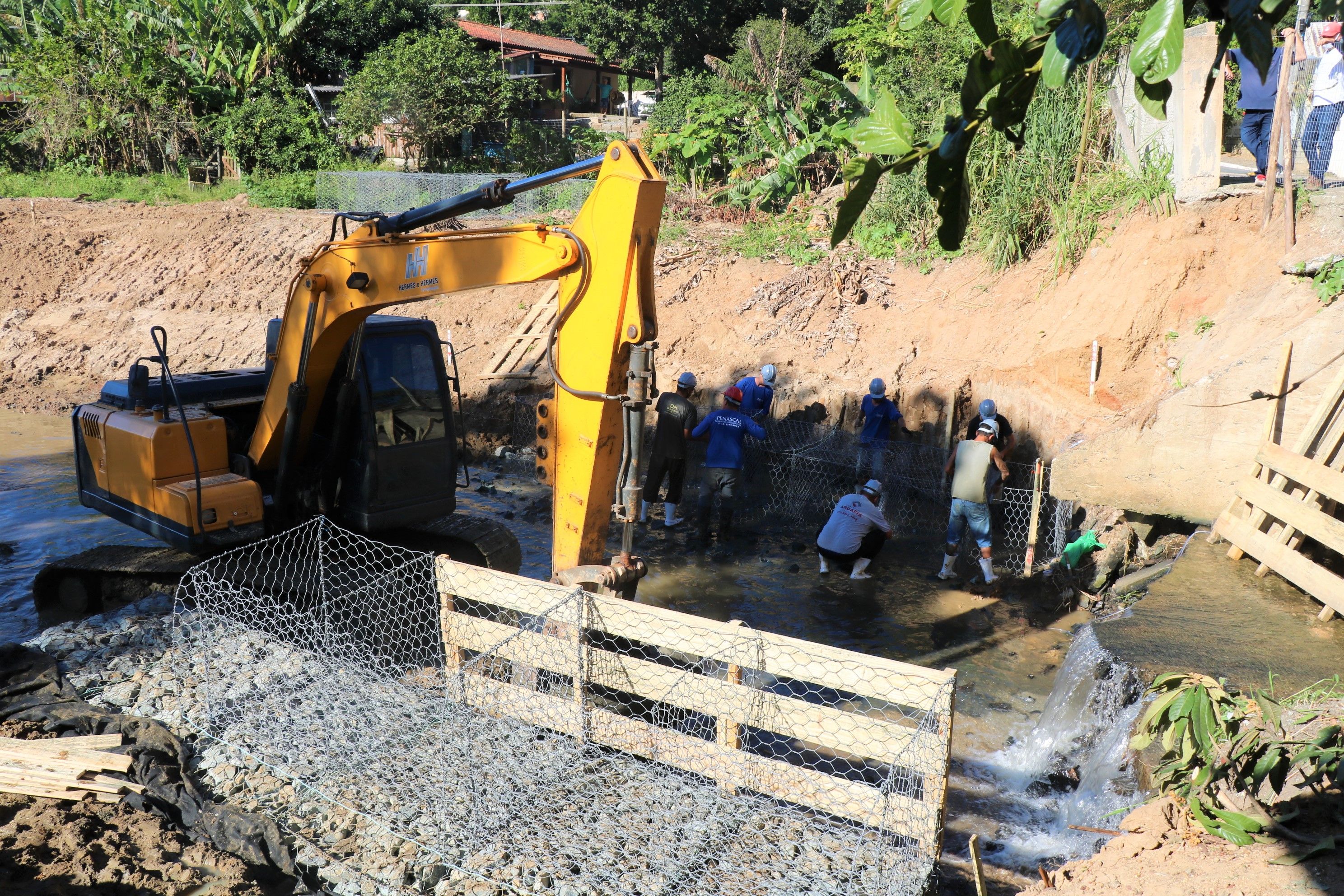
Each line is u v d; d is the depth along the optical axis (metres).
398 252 7.21
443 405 8.68
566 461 6.61
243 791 5.83
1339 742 4.67
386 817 5.55
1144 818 5.03
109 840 5.30
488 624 6.52
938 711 4.85
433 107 25.16
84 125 27.52
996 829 5.96
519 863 5.12
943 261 14.33
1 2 32.78
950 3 1.64
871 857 5.05
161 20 28.45
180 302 19.17
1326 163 10.30
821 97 18.14
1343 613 6.70
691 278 15.60
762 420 12.39
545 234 6.39
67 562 8.56
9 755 6.02
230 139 26.30
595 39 37.50
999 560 10.44
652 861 5.11
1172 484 9.00
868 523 9.88
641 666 5.95
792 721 5.43
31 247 21.17
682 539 11.17
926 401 12.29
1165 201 11.51
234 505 8.23
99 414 9.07
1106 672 6.48
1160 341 10.73
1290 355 8.20
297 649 7.54
